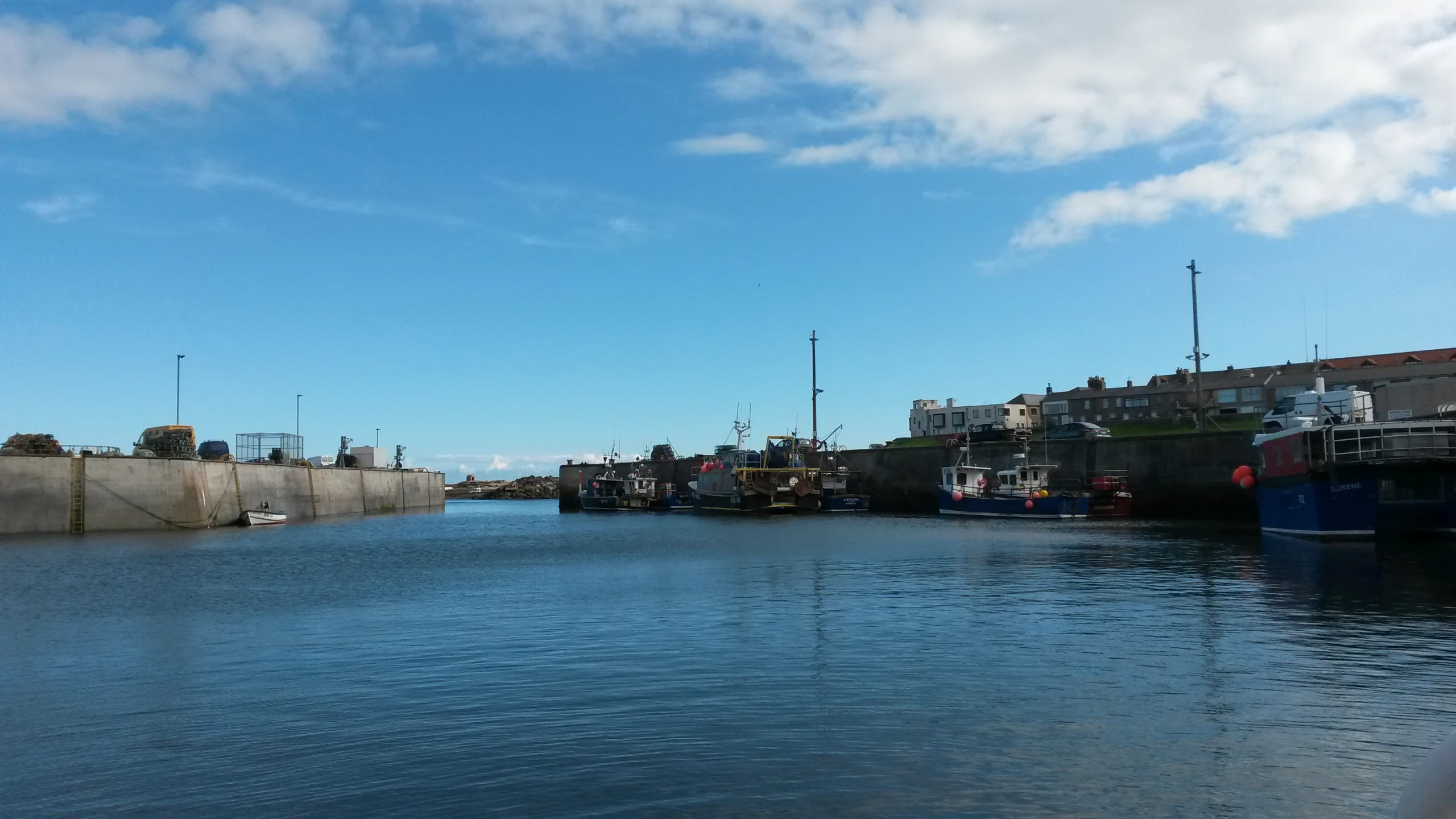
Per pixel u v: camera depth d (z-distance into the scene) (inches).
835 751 521.7
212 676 759.1
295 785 485.7
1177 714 584.7
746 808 441.7
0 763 530.9
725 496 4338.1
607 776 488.4
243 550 2384.4
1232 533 2251.5
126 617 1119.6
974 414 4945.9
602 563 1793.8
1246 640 815.7
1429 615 926.4
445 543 2647.6
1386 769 481.4
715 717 595.5
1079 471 3314.5
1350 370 3912.4
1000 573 1422.2
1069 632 874.8
